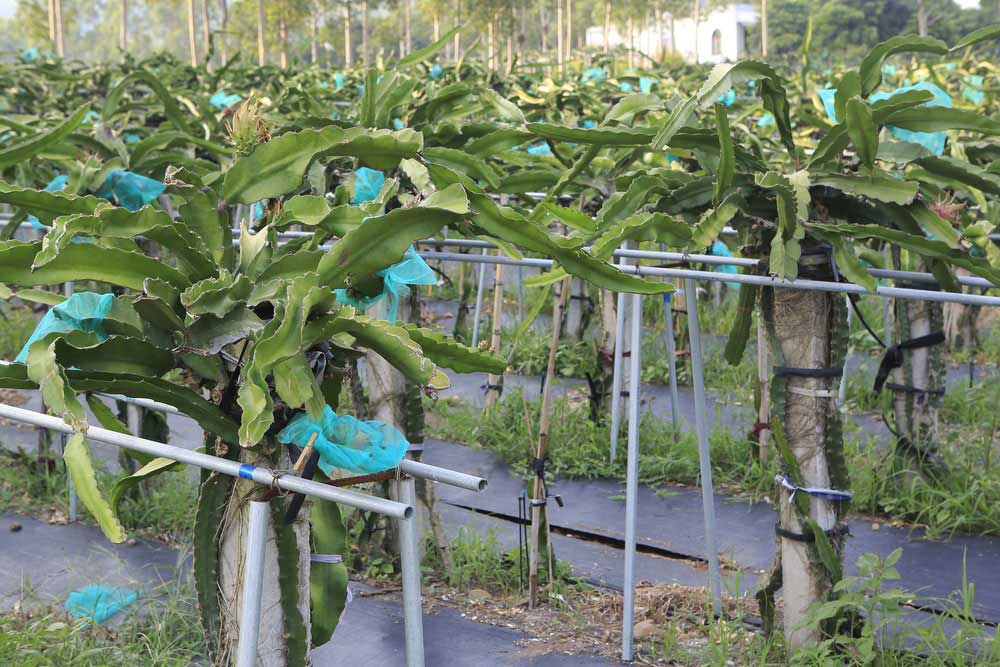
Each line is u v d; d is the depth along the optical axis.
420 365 1.80
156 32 63.50
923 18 20.98
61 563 4.05
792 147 2.94
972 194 3.61
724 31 50.09
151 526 4.38
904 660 3.08
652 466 5.12
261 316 1.98
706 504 3.53
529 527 4.54
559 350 7.04
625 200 2.76
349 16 25.00
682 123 2.50
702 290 8.04
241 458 1.98
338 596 2.27
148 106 6.24
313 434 1.86
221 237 2.01
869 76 2.80
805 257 2.92
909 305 4.57
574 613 3.66
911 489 4.50
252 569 1.85
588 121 6.00
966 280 2.76
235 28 24.61
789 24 44.31
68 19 27.41
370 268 1.88
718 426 5.46
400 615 3.65
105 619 3.52
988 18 43.34
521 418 5.61
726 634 3.27
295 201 2.01
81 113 2.37
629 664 3.26
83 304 1.92
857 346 7.38
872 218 2.89
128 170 3.99
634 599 3.59
